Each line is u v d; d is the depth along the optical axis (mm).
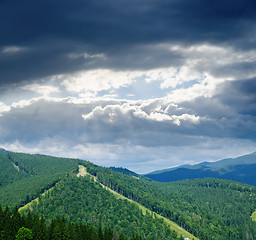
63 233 184625
